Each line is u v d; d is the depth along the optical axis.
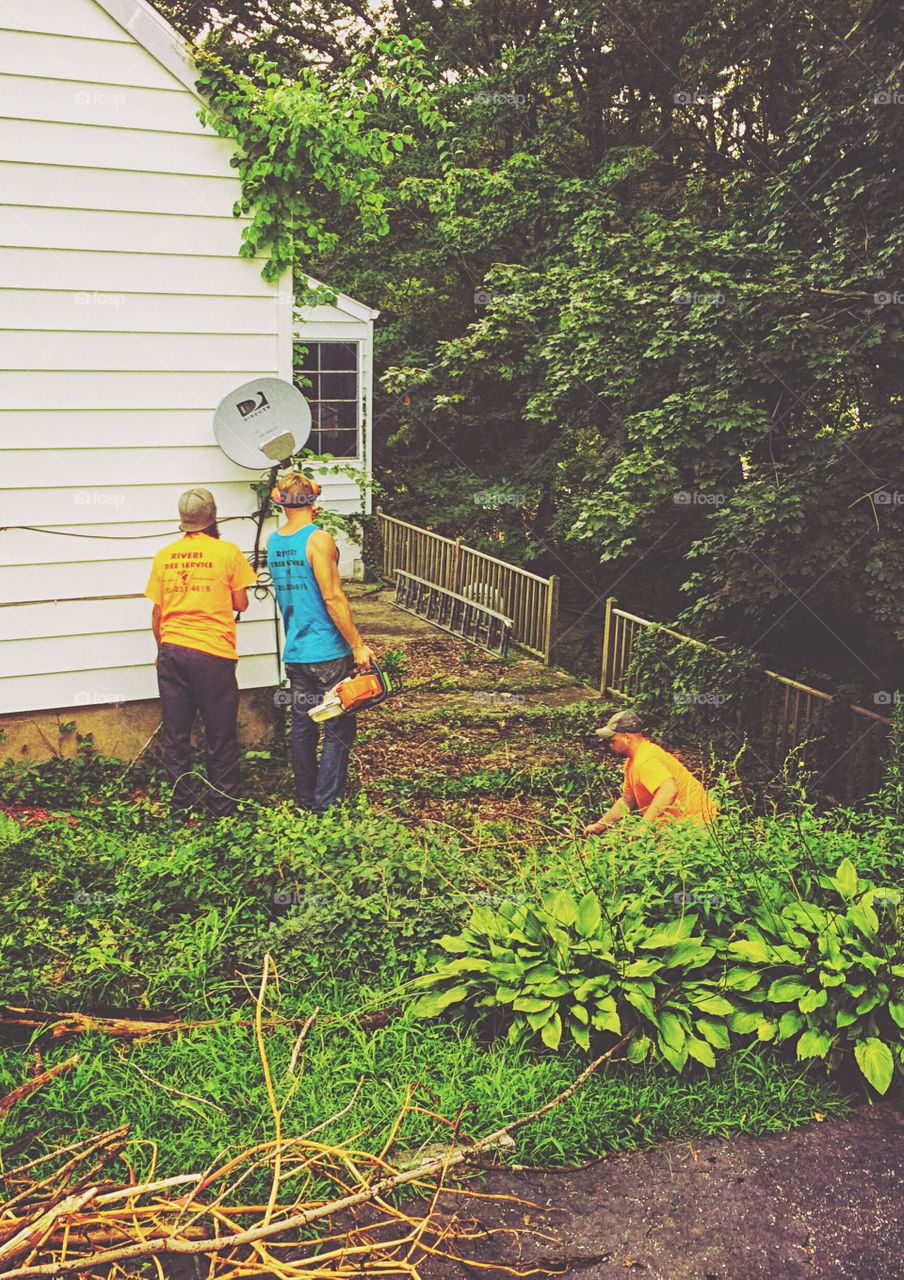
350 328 16.91
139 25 6.88
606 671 12.13
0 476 7.01
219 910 5.25
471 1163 3.69
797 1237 3.52
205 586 6.64
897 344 9.59
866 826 5.79
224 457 7.67
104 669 7.51
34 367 6.99
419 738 9.85
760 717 10.40
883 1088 4.02
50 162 6.83
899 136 10.02
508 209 17.86
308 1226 3.43
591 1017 4.34
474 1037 4.43
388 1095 4.02
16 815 6.79
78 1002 4.48
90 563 7.36
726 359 10.40
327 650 6.67
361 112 7.75
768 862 5.07
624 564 17.73
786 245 11.27
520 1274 3.22
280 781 7.62
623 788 6.52
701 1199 3.67
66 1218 2.99
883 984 4.32
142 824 6.27
